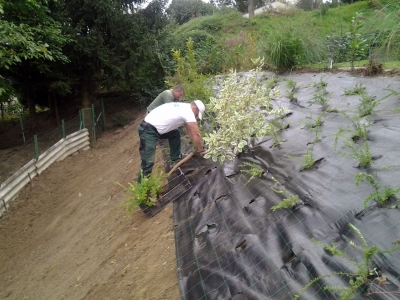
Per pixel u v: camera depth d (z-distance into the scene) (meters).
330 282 2.12
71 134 11.44
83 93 14.31
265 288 2.36
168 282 3.04
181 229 3.66
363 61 6.65
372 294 1.92
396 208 2.38
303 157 3.58
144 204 4.57
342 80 5.60
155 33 15.09
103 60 12.82
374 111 3.97
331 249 2.20
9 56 8.22
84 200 7.52
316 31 8.44
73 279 4.28
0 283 5.45
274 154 4.00
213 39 15.49
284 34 7.89
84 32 13.44
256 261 2.62
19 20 9.64
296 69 7.63
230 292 2.48
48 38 10.45
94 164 10.44
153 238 3.95
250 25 18.91
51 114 15.50
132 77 13.88
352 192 2.75
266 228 2.87
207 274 2.76
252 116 4.16
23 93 13.84
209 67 11.62
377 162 2.98
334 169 3.15
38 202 8.30
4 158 10.38
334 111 4.39
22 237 6.96
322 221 2.63
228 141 4.09
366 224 2.41
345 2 17.44
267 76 7.80
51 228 6.92
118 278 3.58
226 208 3.50
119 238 4.53
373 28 5.38
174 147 5.27
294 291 2.21
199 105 4.92
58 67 12.89
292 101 5.45
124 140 11.99
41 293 4.50
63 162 10.64
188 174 4.81
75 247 5.36
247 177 3.84
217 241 3.09
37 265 5.54
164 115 4.66
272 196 3.23
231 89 4.21
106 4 12.56
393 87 4.54
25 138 14.30
